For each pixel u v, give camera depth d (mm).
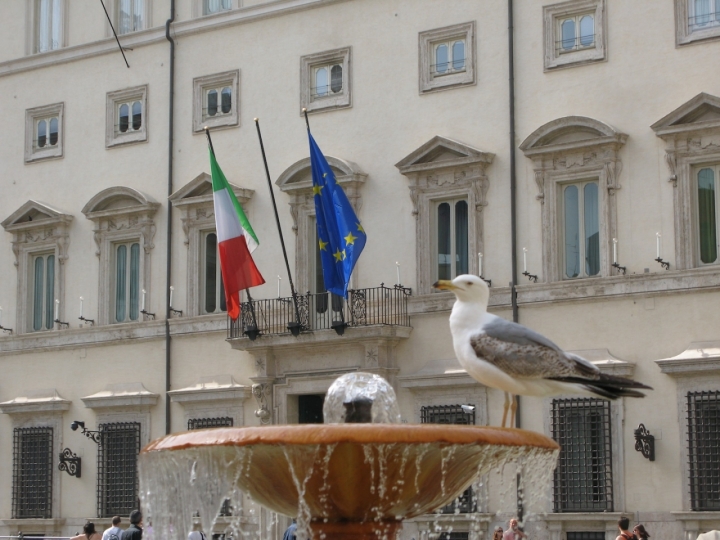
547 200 31891
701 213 30453
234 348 35312
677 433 29734
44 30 41188
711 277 29766
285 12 36344
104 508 37625
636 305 30578
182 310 37219
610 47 31641
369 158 34594
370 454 12297
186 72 37969
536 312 31781
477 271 32594
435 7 34062
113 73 39312
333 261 32219
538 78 32438
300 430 12070
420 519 31734
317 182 32375
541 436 12945
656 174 30750
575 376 12984
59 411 38844
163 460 13570
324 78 35812
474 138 33156
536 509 30781
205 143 37406
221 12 37312
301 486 12766
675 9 30953
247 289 34938
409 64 34312
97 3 40000
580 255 31766
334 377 33938
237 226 33406
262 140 36438
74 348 38938
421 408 32969
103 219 38719
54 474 38750
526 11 32781
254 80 36750
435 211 33656
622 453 30312
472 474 13227
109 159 39125
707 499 29312
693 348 29766
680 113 30297
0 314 40531
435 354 32969
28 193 40625
